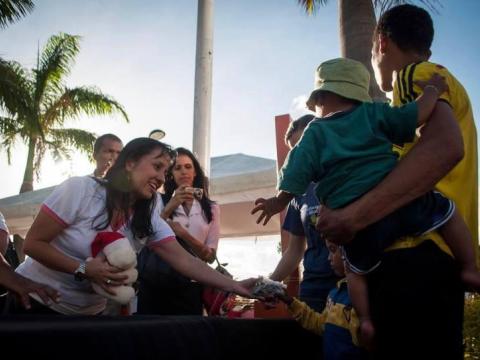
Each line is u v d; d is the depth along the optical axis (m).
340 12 4.89
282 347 1.78
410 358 1.23
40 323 0.89
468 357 3.79
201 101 5.18
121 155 2.07
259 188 4.88
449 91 1.40
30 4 9.52
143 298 2.79
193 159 3.25
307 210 2.39
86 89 13.97
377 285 1.31
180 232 2.84
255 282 2.01
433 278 1.25
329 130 1.45
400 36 1.58
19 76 11.38
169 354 1.08
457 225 1.32
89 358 0.85
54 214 1.88
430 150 1.27
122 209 2.01
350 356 1.65
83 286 1.94
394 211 1.30
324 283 2.29
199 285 2.78
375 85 4.39
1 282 1.55
